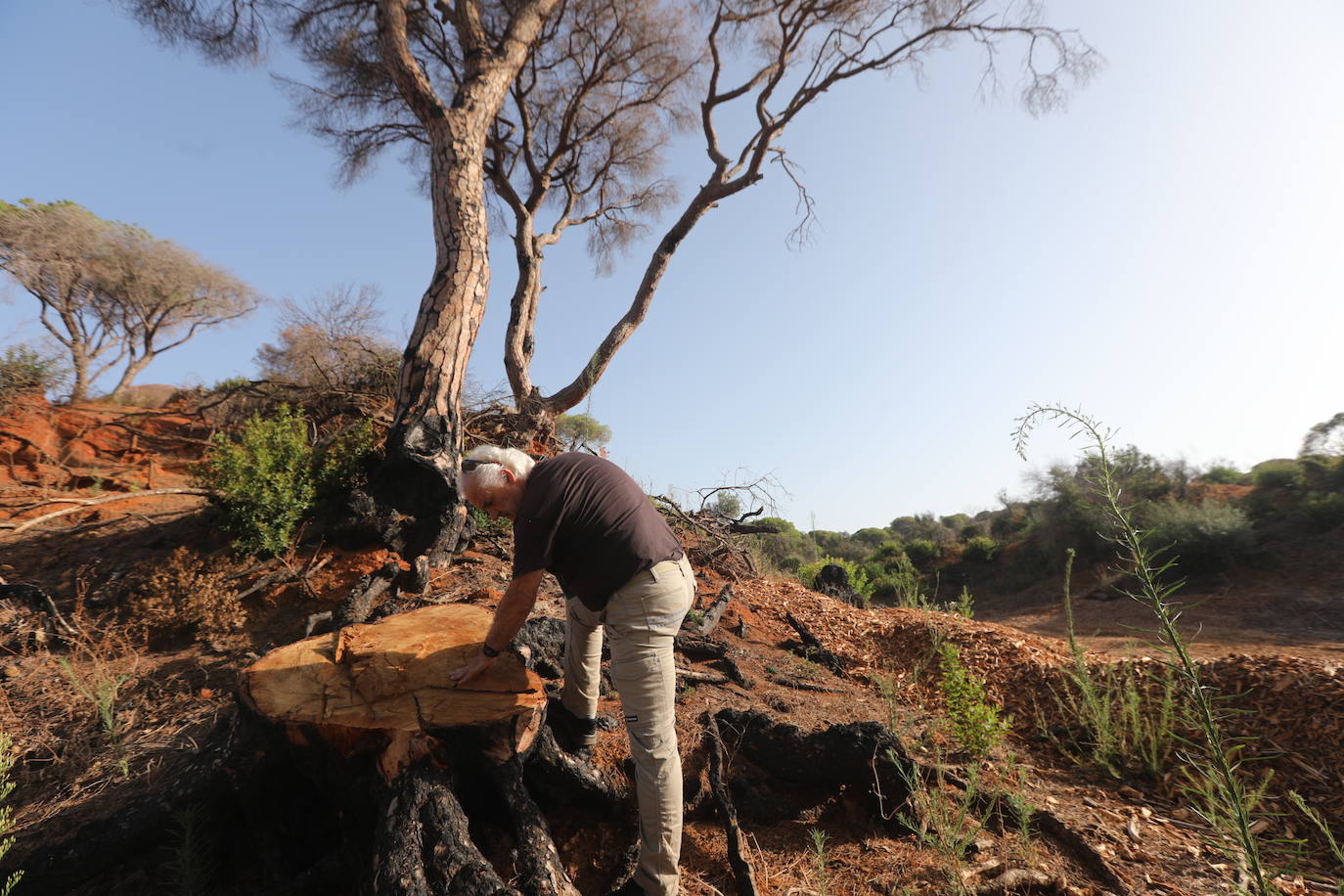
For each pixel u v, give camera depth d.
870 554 33.81
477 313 5.77
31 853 2.45
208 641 4.15
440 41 11.36
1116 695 4.22
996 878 2.54
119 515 6.61
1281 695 3.93
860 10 11.02
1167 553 19.03
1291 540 19.33
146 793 2.83
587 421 13.57
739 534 8.70
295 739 2.33
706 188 10.80
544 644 3.40
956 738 3.56
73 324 19.08
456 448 5.34
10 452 8.52
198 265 21.12
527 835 2.26
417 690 2.46
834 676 4.99
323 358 10.42
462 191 6.00
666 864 2.27
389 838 2.07
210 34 9.59
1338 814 3.15
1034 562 24.80
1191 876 2.69
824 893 2.43
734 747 3.18
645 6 11.88
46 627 4.21
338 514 5.02
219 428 10.10
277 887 2.38
